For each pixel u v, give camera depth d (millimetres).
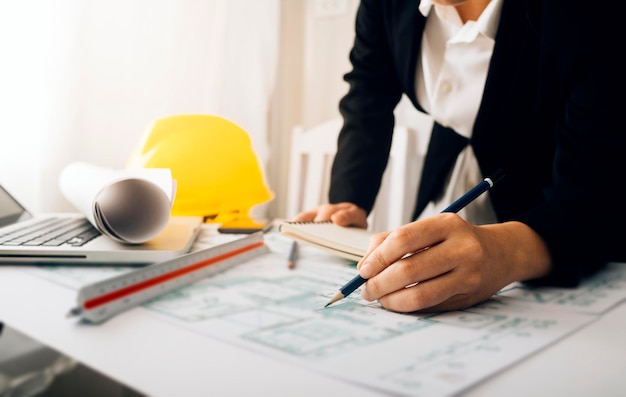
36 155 1128
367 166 981
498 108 779
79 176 750
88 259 586
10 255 583
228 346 360
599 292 554
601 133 555
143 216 628
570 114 589
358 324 420
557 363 352
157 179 659
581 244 560
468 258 473
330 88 1875
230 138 1019
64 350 346
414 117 1653
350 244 660
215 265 592
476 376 316
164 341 367
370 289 473
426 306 456
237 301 475
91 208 593
